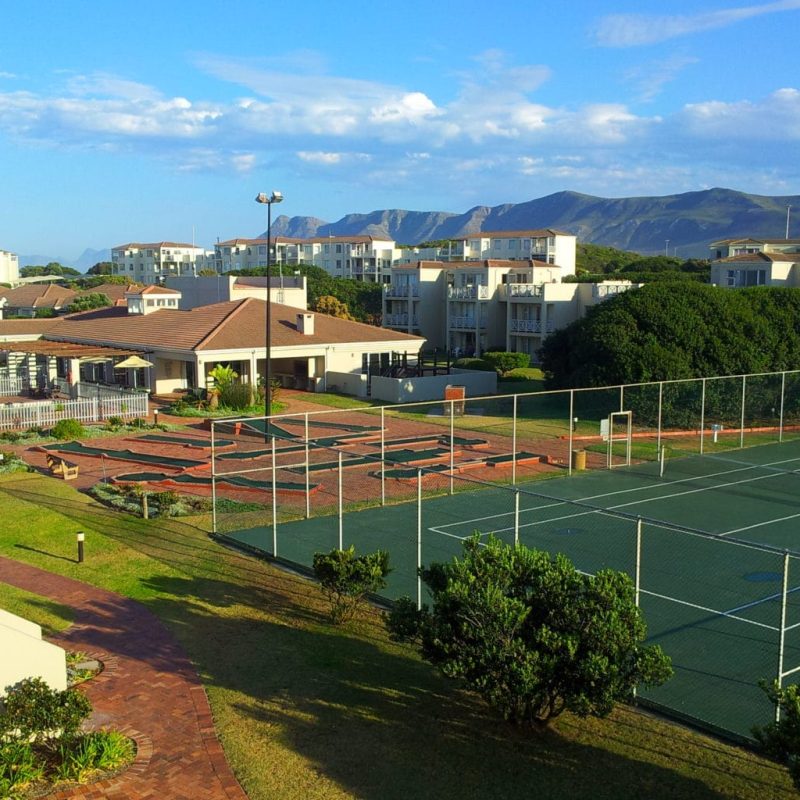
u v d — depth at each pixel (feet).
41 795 35.55
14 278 557.74
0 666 39.55
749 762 38.45
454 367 208.23
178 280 232.73
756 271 235.61
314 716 42.42
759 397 137.69
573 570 41.24
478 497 88.53
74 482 94.84
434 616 42.19
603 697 37.40
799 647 50.39
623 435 124.77
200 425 135.95
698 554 68.39
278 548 69.77
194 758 38.60
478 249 423.64
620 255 521.65
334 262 498.69
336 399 166.30
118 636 52.34
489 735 40.57
